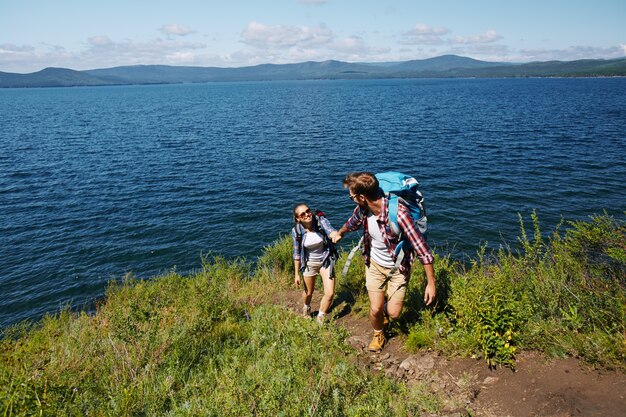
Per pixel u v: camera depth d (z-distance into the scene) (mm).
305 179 24734
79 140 42156
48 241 16531
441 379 4090
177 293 8695
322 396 3898
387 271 4508
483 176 23172
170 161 30953
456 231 15688
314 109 78188
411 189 4242
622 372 3494
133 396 4148
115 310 7578
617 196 18750
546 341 4074
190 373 4730
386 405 3684
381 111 69438
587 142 32438
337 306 6680
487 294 4312
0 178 26047
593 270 4949
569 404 3340
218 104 103562
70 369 5109
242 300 7891
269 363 4578
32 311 12055
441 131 42219
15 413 3537
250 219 18531
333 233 5391
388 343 5047
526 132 39156
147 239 16625
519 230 15539
